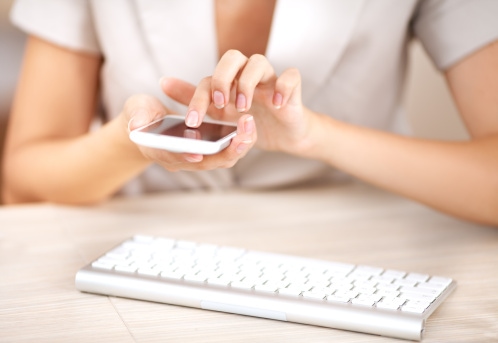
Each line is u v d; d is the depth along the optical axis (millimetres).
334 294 818
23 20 1354
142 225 1132
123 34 1302
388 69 1318
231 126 898
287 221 1146
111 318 818
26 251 1023
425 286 850
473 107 1227
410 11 1269
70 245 1048
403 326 766
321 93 1303
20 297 874
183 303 840
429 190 1130
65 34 1344
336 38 1242
